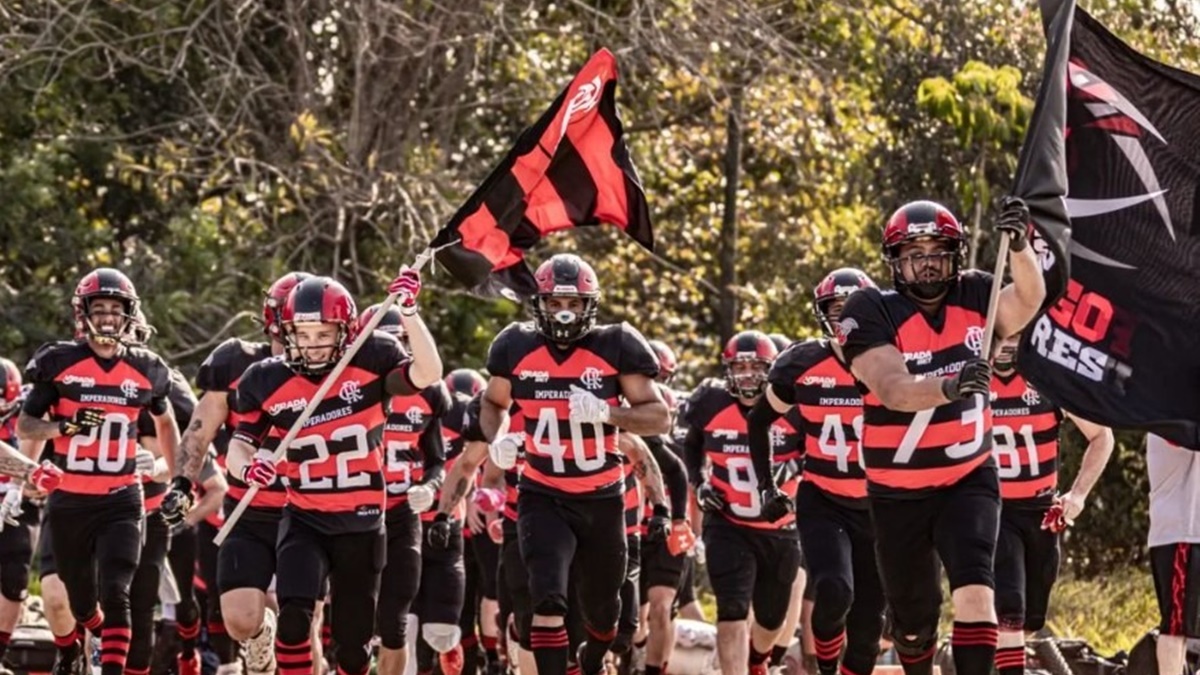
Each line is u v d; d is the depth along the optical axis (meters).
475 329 44.62
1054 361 16.80
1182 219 16.81
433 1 42.16
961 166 40.72
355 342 16.91
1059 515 19.55
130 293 20.50
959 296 15.57
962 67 39.66
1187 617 17.69
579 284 18.75
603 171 18.66
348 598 17.55
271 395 17.44
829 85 43.25
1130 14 38.16
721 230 49.16
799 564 21.50
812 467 19.61
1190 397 16.72
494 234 18.22
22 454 19.95
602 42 45.06
